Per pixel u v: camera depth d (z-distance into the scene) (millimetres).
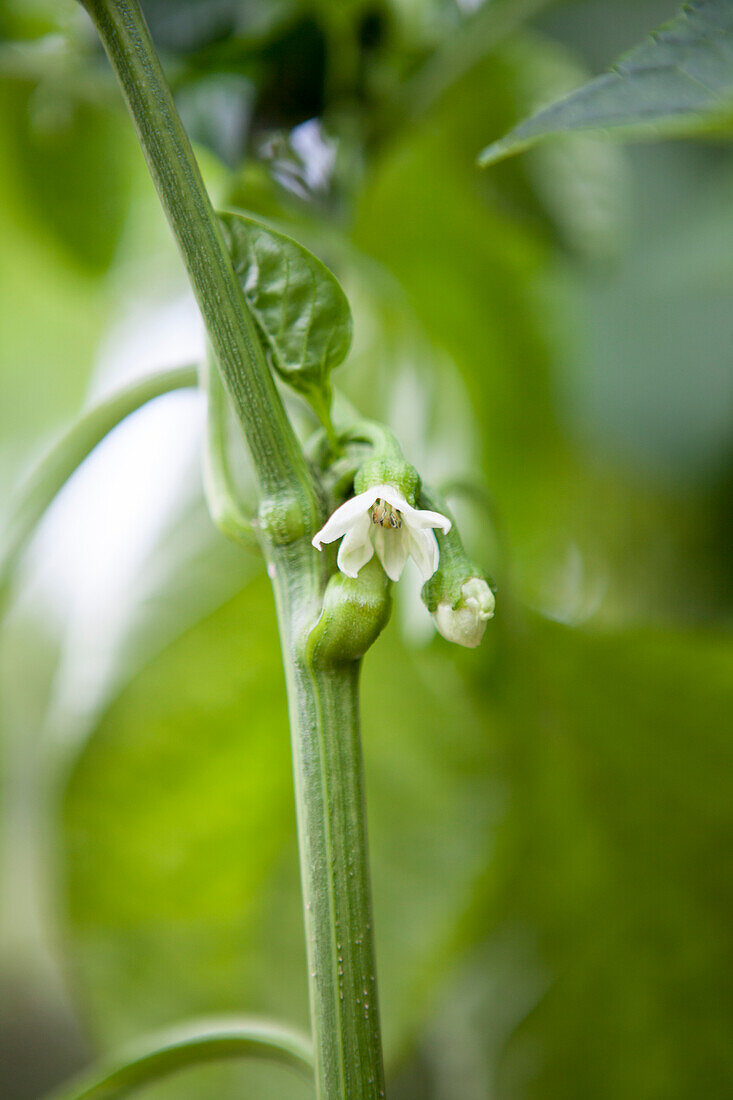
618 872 562
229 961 626
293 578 417
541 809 580
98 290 778
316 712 413
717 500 689
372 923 415
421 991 604
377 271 612
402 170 591
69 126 690
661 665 547
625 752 565
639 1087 553
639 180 649
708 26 372
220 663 639
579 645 551
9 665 815
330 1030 412
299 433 494
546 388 675
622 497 698
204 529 668
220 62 557
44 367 818
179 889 633
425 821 617
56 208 733
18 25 608
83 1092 445
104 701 634
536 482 690
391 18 565
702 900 553
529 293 651
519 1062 567
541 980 575
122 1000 620
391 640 631
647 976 556
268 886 637
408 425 600
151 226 756
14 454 822
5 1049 979
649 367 677
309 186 580
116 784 632
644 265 658
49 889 638
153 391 490
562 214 636
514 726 586
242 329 413
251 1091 581
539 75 602
